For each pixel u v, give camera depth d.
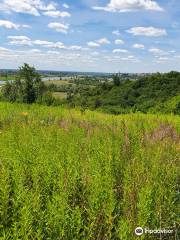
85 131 10.15
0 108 15.72
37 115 13.58
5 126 10.78
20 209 4.00
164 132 10.28
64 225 3.77
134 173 5.47
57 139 7.59
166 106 27.02
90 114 16.69
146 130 10.01
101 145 7.28
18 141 7.36
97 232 4.12
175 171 5.85
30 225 3.67
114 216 4.15
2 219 4.12
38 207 4.07
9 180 4.82
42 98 27.31
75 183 5.14
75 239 3.80
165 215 4.51
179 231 4.40
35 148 6.76
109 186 4.80
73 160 6.05
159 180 5.33
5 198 4.25
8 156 6.13
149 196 4.38
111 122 12.13
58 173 5.42
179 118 16.14
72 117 13.66
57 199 4.10
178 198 5.34
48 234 3.84
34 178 5.08
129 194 4.66
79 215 3.90
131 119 14.30
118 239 4.03
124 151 7.20
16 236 3.52
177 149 7.68
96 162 5.94
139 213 4.07
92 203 4.36
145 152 7.01
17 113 13.74
